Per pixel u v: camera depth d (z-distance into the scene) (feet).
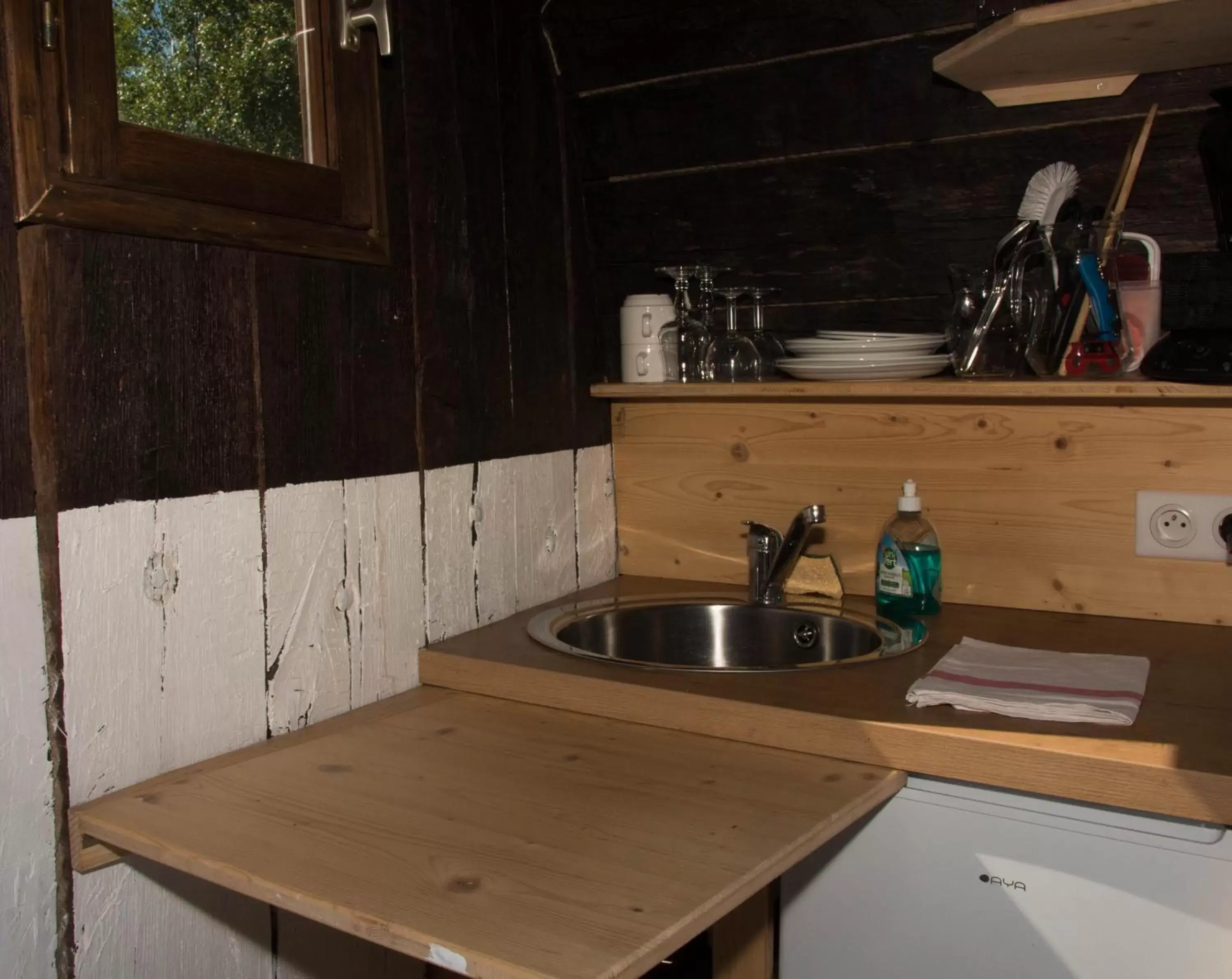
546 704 4.65
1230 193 4.53
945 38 5.17
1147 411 5.06
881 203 5.61
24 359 3.49
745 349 5.90
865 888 4.04
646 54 5.78
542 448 5.83
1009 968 3.78
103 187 3.60
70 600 3.59
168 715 3.92
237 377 4.12
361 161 4.60
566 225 6.05
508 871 3.07
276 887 3.00
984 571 5.55
